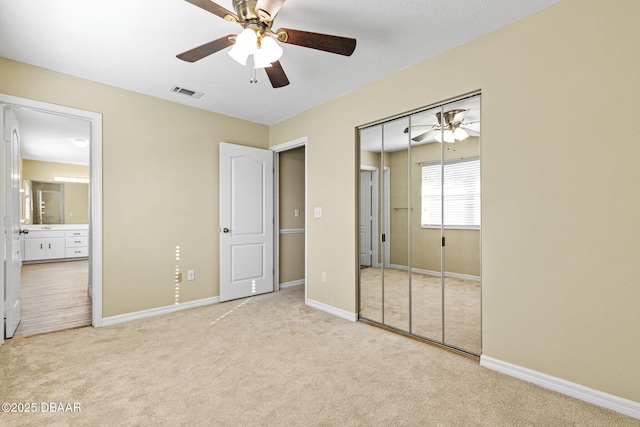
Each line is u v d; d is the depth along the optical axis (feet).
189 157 11.53
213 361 7.33
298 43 5.95
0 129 8.13
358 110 10.00
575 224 5.88
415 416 5.34
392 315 9.45
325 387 6.24
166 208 10.96
